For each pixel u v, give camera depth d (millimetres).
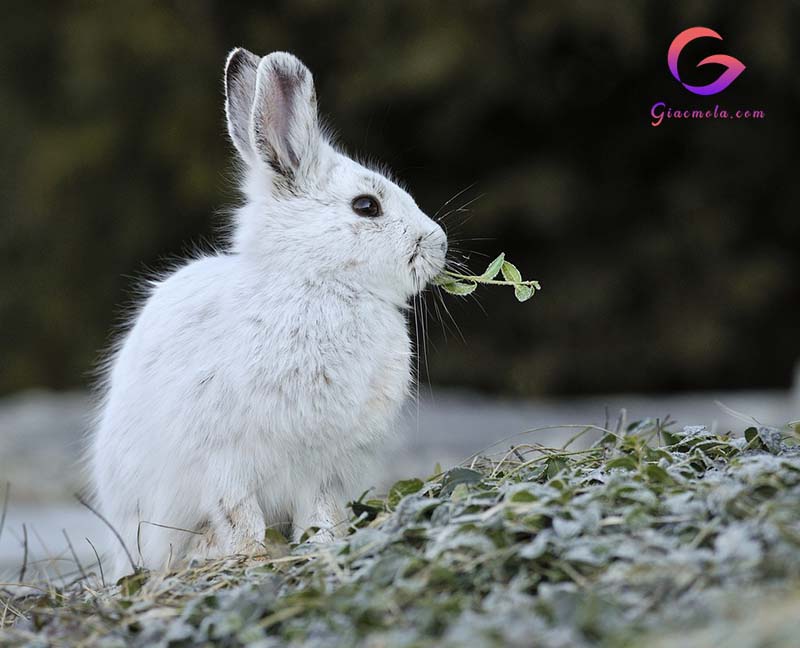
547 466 6551
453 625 4488
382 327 7176
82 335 20812
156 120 20016
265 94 7242
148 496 7164
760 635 3982
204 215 19984
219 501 6809
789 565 4512
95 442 8328
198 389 6863
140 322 7535
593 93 18984
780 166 18984
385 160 19219
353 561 5445
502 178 19000
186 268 7691
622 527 5109
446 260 7590
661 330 18797
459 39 18125
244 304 6980
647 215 19172
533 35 17781
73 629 5328
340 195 7211
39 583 7496
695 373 19078
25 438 14234
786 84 18359
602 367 18938
